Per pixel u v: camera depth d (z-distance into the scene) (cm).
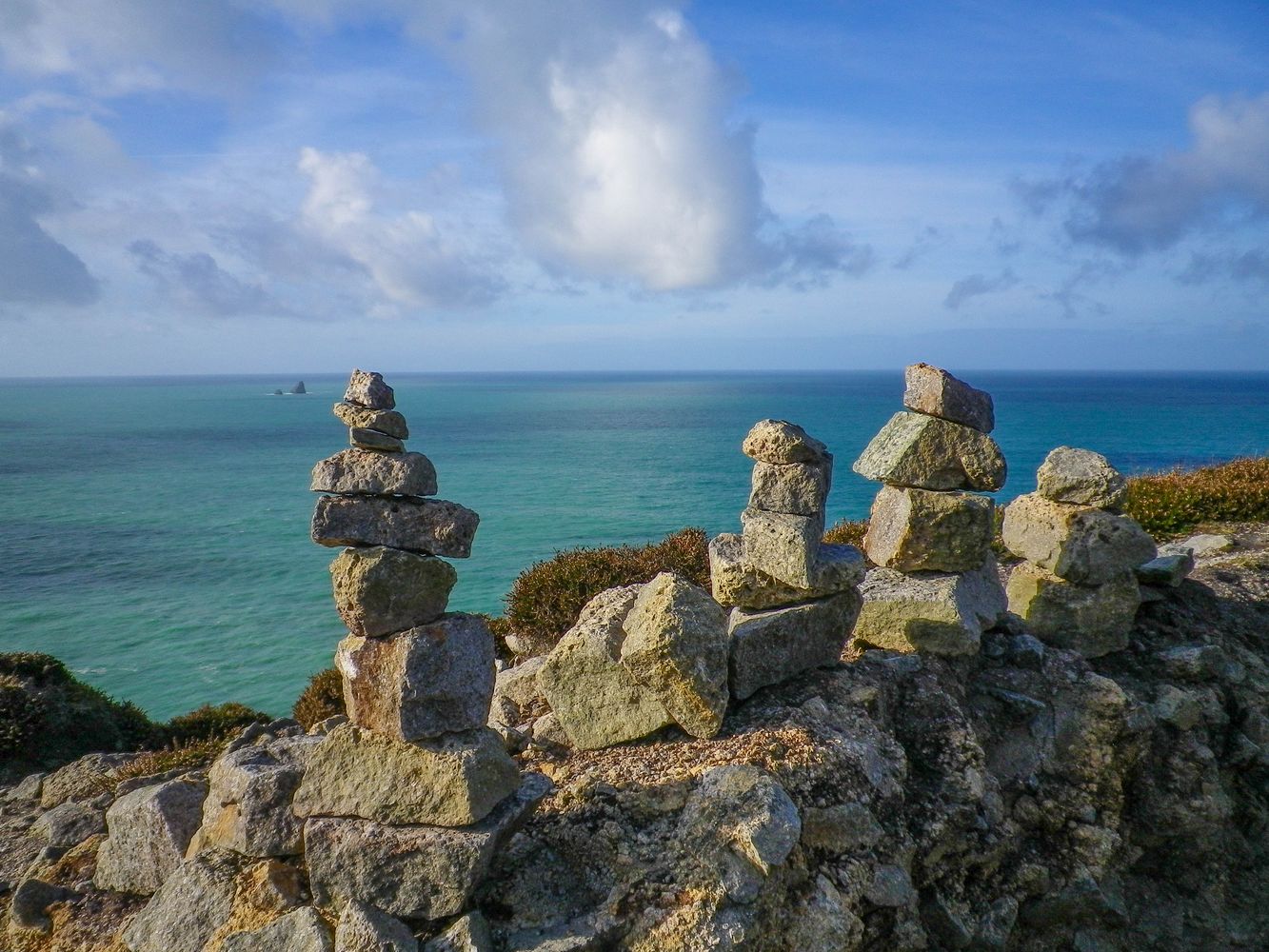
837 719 177
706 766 159
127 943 152
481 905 143
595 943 134
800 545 184
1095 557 226
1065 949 177
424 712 144
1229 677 224
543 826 155
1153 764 203
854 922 141
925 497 215
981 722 198
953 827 169
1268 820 206
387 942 135
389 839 142
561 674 182
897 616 209
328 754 150
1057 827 184
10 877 189
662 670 169
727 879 137
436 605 150
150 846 168
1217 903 195
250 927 142
